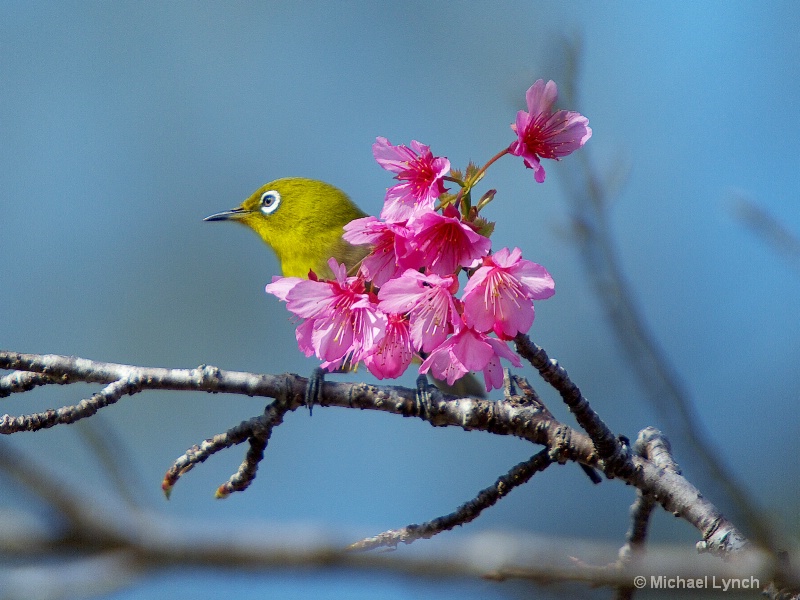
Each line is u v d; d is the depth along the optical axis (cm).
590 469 989
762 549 528
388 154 851
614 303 763
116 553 308
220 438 922
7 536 291
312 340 903
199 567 324
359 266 915
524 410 909
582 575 475
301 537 350
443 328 842
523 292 818
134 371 918
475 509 896
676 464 912
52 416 895
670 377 695
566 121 852
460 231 825
